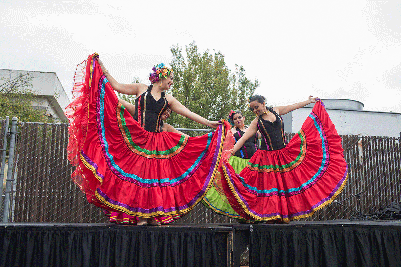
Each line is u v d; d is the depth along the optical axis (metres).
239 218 4.11
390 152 6.09
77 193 4.85
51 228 2.75
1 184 4.29
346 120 12.15
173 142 3.23
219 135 3.24
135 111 3.34
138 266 2.73
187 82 16.31
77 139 2.83
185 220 5.22
